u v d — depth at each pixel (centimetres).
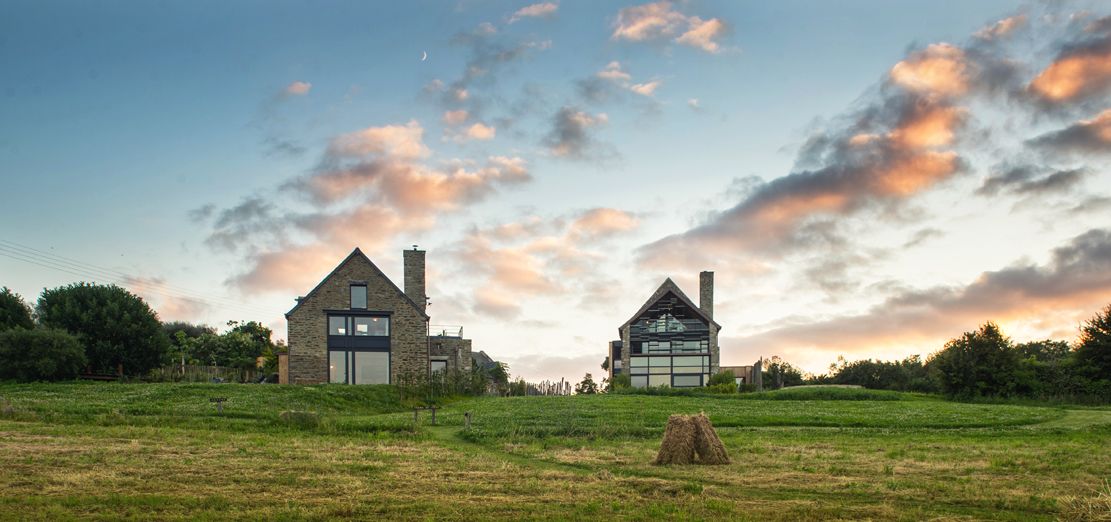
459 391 6147
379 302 6450
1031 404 5809
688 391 6556
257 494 1862
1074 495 1906
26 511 1638
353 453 2575
